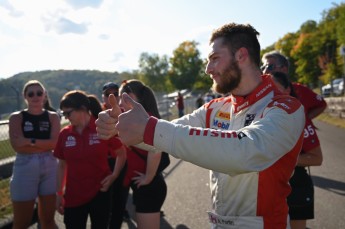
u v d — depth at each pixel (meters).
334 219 4.61
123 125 1.31
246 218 1.61
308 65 67.81
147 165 3.04
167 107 21.61
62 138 3.45
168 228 4.58
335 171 7.25
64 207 3.43
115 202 4.25
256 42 1.64
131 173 3.15
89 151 3.33
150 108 3.29
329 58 60.72
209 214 1.77
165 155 3.17
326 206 5.15
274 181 1.57
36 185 3.85
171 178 7.52
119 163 3.43
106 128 1.43
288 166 1.58
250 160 1.27
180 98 23.23
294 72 81.19
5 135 8.15
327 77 48.81
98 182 3.39
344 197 5.54
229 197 1.65
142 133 1.29
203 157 1.26
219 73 1.62
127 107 1.37
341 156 8.82
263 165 1.32
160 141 1.28
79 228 3.41
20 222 3.85
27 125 3.89
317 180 6.60
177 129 1.29
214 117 1.87
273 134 1.34
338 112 17.72
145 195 3.07
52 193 3.92
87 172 3.36
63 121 13.45
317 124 16.70
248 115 1.64
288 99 1.54
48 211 3.96
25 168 3.79
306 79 68.12
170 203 5.66
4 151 8.02
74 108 3.37
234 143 1.27
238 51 1.59
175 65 90.00
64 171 3.57
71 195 3.37
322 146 10.37
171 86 90.88
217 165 1.27
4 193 5.84
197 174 7.83
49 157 3.93
